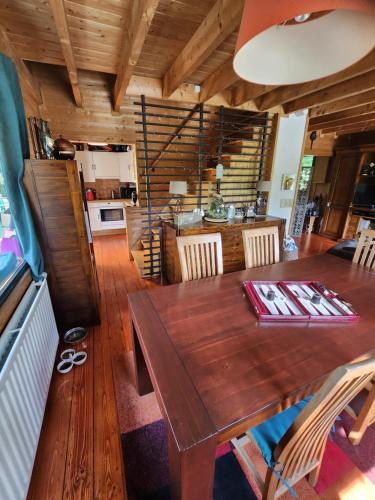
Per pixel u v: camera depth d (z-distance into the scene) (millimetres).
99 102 3375
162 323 1154
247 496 1130
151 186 4457
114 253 4602
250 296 1376
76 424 1455
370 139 5105
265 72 1080
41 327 1547
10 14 1721
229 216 3271
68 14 1682
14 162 1557
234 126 4004
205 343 1021
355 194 5473
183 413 725
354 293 1457
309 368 899
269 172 3990
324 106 3637
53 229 1955
